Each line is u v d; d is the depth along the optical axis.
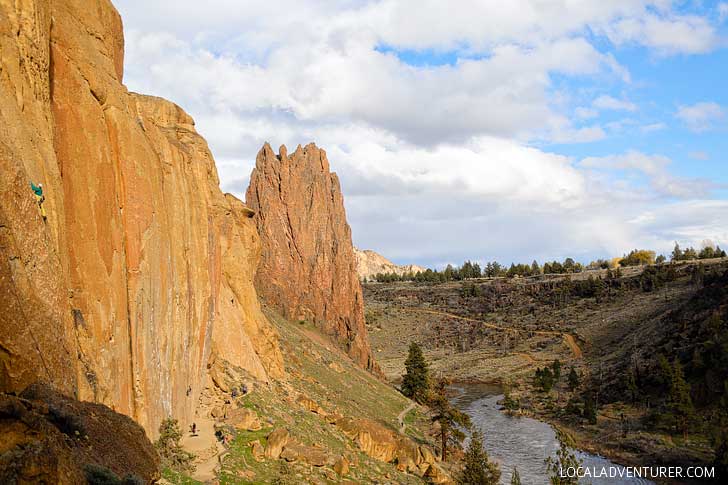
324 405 62.78
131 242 28.08
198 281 41.97
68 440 17.12
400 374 144.38
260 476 35.38
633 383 94.31
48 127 21.95
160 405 31.89
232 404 45.97
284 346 79.31
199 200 43.47
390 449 56.03
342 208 128.38
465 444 77.31
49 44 23.17
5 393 16.44
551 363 141.62
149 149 31.55
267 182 119.75
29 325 17.92
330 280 119.94
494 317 199.38
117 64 32.50
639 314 155.12
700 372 87.88
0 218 17.23
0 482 12.81
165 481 27.91
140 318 28.72
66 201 22.97
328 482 39.41
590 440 80.12
